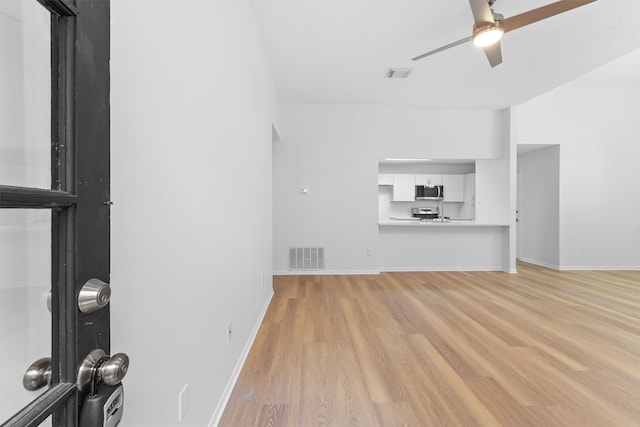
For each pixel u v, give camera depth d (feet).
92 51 1.77
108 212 1.94
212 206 5.23
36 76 1.56
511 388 6.44
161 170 3.52
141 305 3.14
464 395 6.21
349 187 17.13
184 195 4.13
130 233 2.95
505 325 9.80
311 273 17.15
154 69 3.35
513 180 17.80
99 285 1.72
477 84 14.34
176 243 3.91
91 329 1.75
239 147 7.07
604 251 18.81
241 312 7.28
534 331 9.34
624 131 18.85
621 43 10.84
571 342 8.59
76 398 1.61
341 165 17.10
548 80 13.89
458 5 8.71
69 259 1.60
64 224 1.60
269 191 12.22
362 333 9.19
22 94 1.52
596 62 12.22
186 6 4.18
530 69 12.78
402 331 9.33
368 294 13.30
